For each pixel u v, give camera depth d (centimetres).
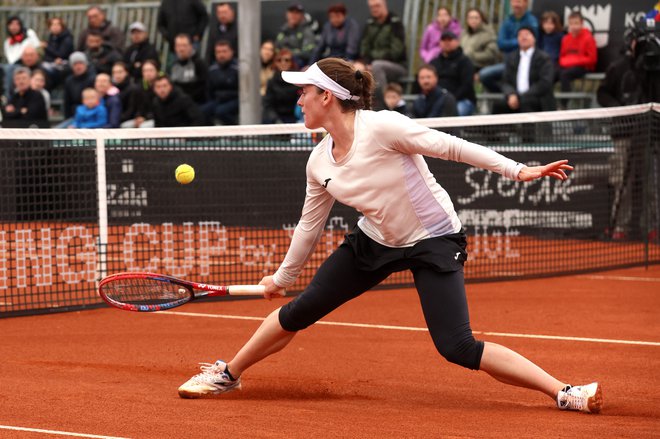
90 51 3697
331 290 1109
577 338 1584
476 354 1069
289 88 3184
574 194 2569
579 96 3134
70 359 1445
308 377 1312
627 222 2539
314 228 1109
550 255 2480
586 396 1080
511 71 3036
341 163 1038
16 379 1294
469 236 2534
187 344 1561
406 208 1044
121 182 2172
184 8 3575
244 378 1298
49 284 1955
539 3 3300
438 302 1062
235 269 2188
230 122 3316
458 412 1105
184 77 3353
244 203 2286
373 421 1055
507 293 2050
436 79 2864
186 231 2341
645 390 1224
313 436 988
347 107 1030
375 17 3250
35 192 2184
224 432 1005
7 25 4097
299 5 3600
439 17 3250
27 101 3525
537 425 1032
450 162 2522
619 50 3169
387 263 1079
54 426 1033
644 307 1866
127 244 2175
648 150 2389
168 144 2294
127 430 1016
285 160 2356
